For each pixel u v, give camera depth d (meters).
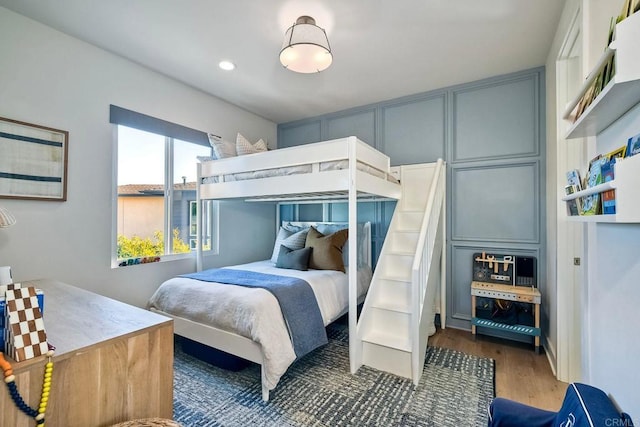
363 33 2.35
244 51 2.61
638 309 0.92
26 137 2.17
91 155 2.52
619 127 1.10
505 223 3.04
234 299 2.11
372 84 3.26
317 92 3.47
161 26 2.27
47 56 2.27
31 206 2.20
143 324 1.17
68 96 2.38
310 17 2.13
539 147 2.88
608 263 1.16
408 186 3.38
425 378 2.21
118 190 2.74
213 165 3.04
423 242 2.29
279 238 3.82
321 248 3.21
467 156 3.22
